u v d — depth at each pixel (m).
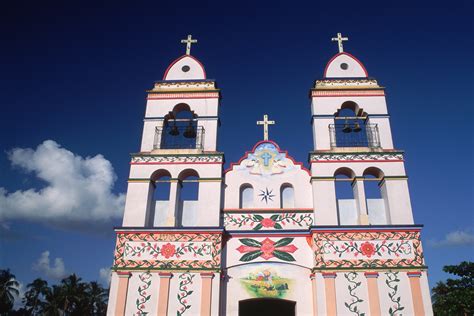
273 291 18.45
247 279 18.70
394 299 17.50
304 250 19.09
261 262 18.97
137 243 18.97
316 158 20.47
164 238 19.03
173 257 18.66
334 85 22.64
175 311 17.69
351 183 20.95
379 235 18.67
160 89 22.86
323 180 20.06
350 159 20.44
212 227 19.00
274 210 20.11
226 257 19.09
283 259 18.95
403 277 17.89
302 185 20.84
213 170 20.55
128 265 18.58
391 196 19.52
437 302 38.62
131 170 20.62
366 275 17.89
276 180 20.97
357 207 19.89
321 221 19.17
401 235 18.64
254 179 21.00
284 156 21.53
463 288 23.08
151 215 20.16
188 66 23.69
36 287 66.75
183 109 23.06
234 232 19.50
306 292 18.42
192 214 20.31
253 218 20.00
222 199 20.55
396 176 19.89
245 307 20.91
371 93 22.25
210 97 22.52
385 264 18.11
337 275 17.98
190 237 18.98
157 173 20.94
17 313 64.12
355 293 17.67
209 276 18.17
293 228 19.73
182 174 21.11
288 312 21.55
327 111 21.86
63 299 63.09
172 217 19.69
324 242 18.61
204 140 21.45
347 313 17.33
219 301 17.92
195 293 17.98
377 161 20.33
